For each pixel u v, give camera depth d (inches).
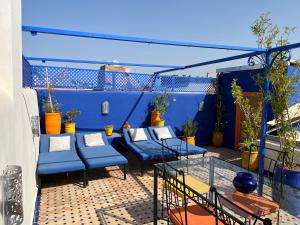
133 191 219.0
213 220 121.1
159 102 374.0
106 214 178.1
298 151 229.3
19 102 132.6
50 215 175.3
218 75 412.5
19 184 83.4
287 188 159.3
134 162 306.5
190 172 189.9
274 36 223.1
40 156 245.1
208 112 409.1
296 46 196.9
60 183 235.5
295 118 247.8
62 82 336.5
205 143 409.7
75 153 259.0
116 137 336.8
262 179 171.3
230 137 389.7
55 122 302.2
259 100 335.6
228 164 203.5
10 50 107.3
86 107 341.1
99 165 231.5
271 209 130.7
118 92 356.8
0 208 79.7
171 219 126.3
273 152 254.1
